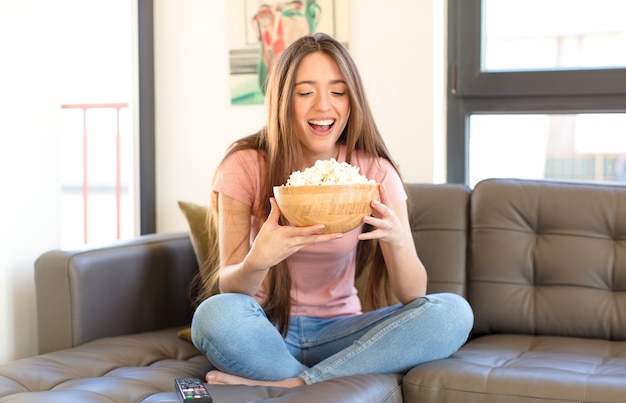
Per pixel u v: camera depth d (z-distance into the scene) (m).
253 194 2.03
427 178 2.94
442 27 3.03
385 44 2.97
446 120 3.08
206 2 3.17
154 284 2.48
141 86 3.18
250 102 3.13
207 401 1.61
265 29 3.10
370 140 2.08
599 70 2.88
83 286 2.22
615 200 2.38
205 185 3.21
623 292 2.32
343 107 1.99
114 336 2.33
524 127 3.04
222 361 1.85
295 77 1.95
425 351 1.93
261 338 1.84
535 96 2.97
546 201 2.42
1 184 2.48
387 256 2.00
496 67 3.05
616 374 1.81
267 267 1.79
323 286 2.11
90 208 4.51
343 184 1.61
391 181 2.09
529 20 3.01
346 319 2.06
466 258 2.47
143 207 3.20
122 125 4.36
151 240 2.51
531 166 3.05
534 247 2.40
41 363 1.98
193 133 3.21
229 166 2.04
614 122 2.96
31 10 2.59
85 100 4.56
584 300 2.31
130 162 3.23
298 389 1.77
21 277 2.56
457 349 2.05
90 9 4.17
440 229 2.49
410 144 2.96
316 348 2.05
